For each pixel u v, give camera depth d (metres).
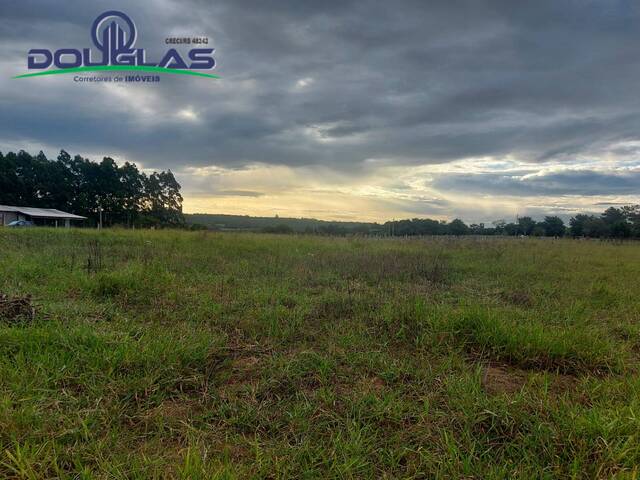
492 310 3.94
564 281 6.29
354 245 12.02
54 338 2.72
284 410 2.13
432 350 3.00
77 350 2.59
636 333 3.59
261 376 2.54
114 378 2.31
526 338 2.97
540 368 2.79
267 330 3.39
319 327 3.56
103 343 2.68
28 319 3.14
